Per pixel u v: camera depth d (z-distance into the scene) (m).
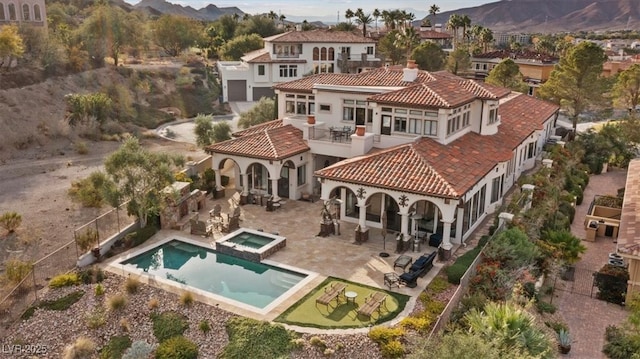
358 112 34.59
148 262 25.78
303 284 23.09
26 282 22.31
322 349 18.84
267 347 19.03
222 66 83.38
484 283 21.98
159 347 19.47
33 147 46.91
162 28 100.25
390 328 19.73
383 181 26.50
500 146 34.31
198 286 23.42
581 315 23.05
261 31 118.94
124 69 74.31
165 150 49.12
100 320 20.98
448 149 30.55
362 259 25.69
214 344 19.70
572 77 57.06
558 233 27.97
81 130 51.81
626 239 24.20
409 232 28.14
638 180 33.72
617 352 19.69
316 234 28.78
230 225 28.91
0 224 28.31
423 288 22.81
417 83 34.81
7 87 53.91
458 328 18.17
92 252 25.45
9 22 71.12
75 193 34.53
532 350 17.20
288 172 34.34
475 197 29.19
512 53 105.25
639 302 20.55
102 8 81.06
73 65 65.56
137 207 27.78
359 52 82.31
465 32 133.00
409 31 93.69
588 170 46.56
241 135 37.50
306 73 79.81
